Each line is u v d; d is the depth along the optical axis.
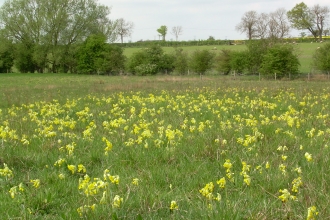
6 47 65.50
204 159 7.61
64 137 9.55
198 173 6.77
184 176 6.67
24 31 65.19
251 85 29.06
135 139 9.36
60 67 68.94
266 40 50.38
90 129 10.05
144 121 11.33
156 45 57.59
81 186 5.56
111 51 61.78
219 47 79.50
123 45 93.62
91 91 26.38
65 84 36.06
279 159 7.36
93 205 5.13
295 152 7.87
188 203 5.44
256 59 49.38
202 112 13.92
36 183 6.03
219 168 7.05
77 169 7.07
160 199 5.57
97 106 17.19
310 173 6.39
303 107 14.80
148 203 5.44
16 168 7.41
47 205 5.55
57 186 6.21
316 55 47.00
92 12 66.50
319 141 8.60
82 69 63.75
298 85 29.22
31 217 5.20
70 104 17.58
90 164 7.55
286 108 14.66
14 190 5.76
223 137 9.03
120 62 61.44
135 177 6.60
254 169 6.71
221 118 12.45
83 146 8.67
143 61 57.56
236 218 4.80
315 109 14.16
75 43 65.75
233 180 6.21
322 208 5.05
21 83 39.97
